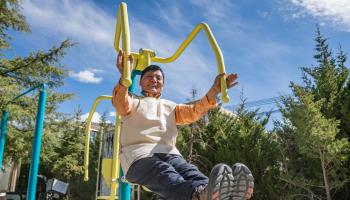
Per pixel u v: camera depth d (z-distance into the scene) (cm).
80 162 1969
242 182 164
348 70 1155
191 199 170
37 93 1139
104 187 413
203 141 1373
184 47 295
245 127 1340
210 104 229
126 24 208
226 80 212
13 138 1077
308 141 931
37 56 1184
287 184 1077
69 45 1206
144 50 312
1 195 1435
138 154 205
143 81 251
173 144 228
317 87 1154
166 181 183
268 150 1189
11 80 1143
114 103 216
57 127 1231
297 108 962
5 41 1163
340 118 1062
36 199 1073
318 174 995
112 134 426
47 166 1914
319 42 1315
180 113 241
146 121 223
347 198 1021
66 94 1226
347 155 948
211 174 159
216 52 217
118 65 201
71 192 1967
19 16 1181
